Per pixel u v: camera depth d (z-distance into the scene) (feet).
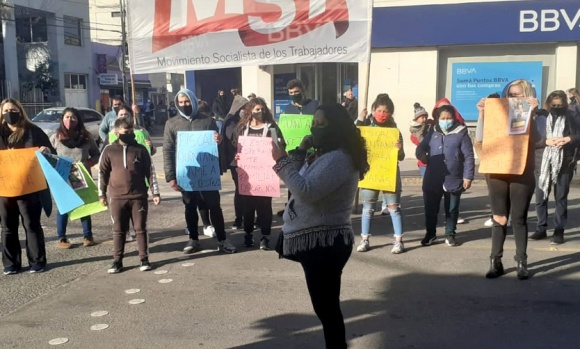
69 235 27.02
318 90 52.90
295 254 11.71
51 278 20.22
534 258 21.33
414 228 26.78
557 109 22.24
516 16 45.80
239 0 26.66
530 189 18.65
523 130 18.07
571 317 15.75
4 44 109.91
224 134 25.70
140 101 147.43
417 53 48.44
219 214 22.85
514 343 14.21
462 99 48.85
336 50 26.50
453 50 48.67
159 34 27.04
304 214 11.60
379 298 17.53
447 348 14.03
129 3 27.04
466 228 26.63
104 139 29.25
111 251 23.84
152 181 21.38
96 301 17.78
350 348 14.10
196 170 22.21
